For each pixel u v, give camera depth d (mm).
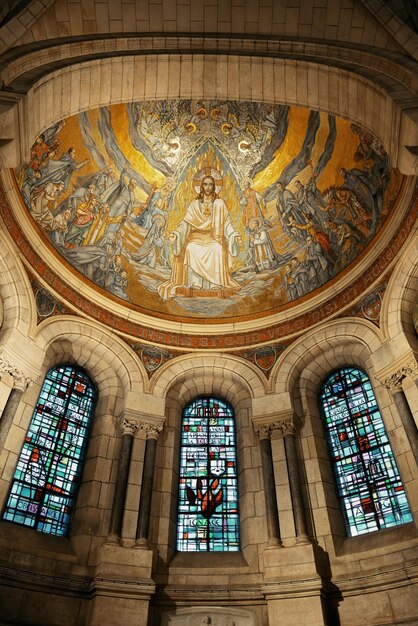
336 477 12570
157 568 11352
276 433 13164
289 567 10805
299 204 16344
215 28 10766
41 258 13734
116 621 9938
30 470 11750
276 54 10930
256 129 16359
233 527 12430
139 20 10570
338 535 11523
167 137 16328
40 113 10172
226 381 14938
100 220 15711
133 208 16344
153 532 11898
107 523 11703
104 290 15195
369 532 11391
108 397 13773
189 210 17000
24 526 11008
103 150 15398
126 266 15992
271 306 15914
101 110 14867
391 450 12125
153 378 14164
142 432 13133
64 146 14391
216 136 16656
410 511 11062
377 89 10328
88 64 10633
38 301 13180
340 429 13242
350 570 10750
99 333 14203
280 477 12430
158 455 13180
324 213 15883
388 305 13164
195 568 11492
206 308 16188
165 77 11188
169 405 14195
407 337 12328
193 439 13953
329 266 15477
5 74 9211
